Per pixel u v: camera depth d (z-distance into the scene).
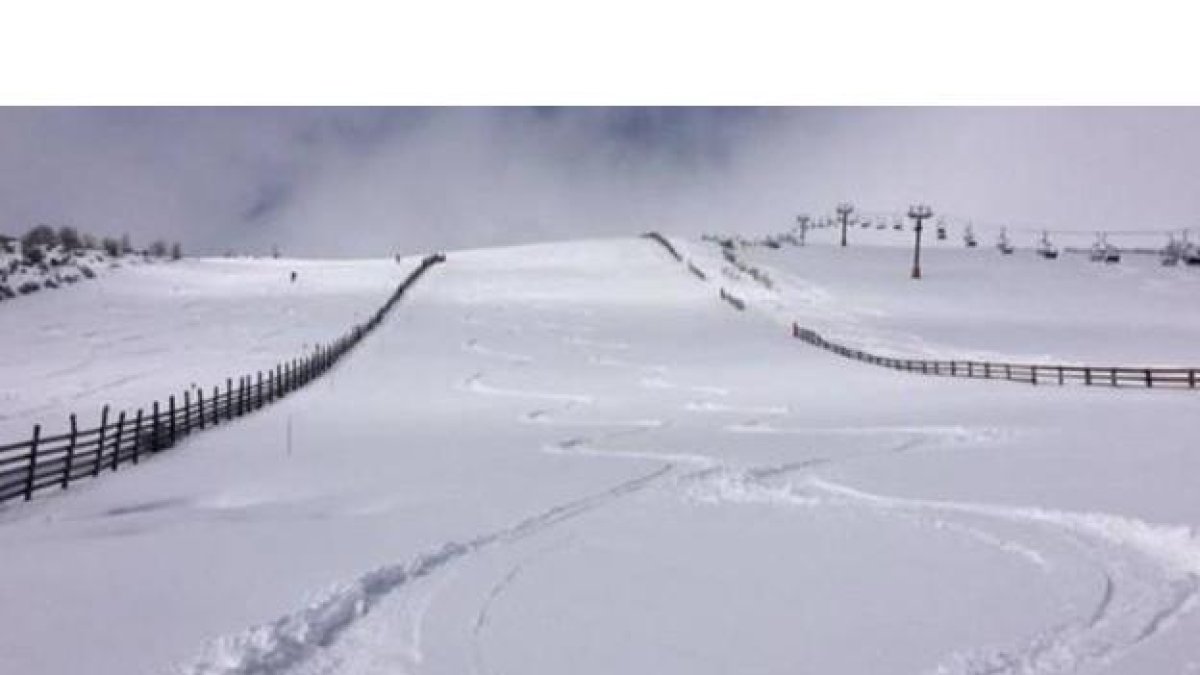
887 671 7.95
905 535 12.56
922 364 41.47
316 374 41.12
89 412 30.48
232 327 59.56
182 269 93.12
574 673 8.04
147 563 11.20
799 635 8.84
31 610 9.40
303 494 15.98
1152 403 27.19
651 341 54.09
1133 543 11.73
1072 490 14.62
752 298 74.38
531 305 71.44
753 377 39.69
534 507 14.55
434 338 55.53
